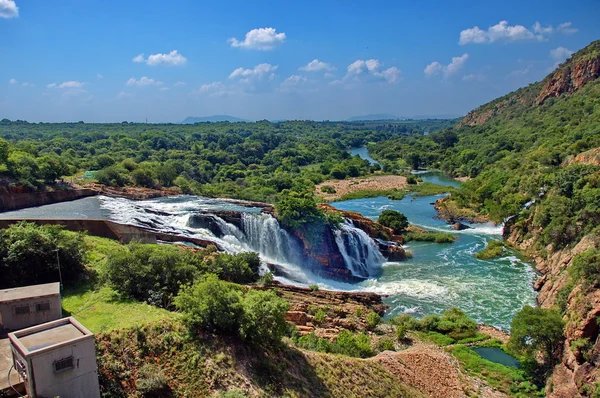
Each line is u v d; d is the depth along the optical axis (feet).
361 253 215.10
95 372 67.05
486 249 235.61
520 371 120.57
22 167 242.99
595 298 111.24
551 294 157.28
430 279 193.26
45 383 62.08
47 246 116.98
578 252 165.58
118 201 254.47
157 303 107.96
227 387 80.79
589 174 218.79
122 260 116.47
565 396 103.45
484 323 150.41
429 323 146.82
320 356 105.29
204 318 92.02
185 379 80.28
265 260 189.67
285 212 203.82
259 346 95.09
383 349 130.21
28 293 86.48
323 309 148.56
